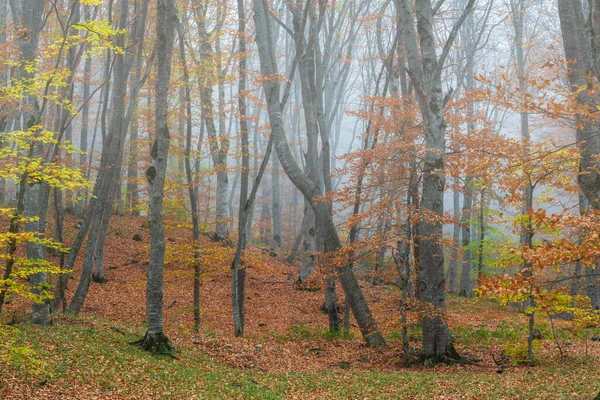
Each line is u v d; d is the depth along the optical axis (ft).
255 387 37.24
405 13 50.24
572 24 40.86
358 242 49.96
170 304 69.87
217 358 47.16
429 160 48.08
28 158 32.78
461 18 47.80
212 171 62.69
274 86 61.77
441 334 47.50
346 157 54.65
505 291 23.08
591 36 37.58
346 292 57.52
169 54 45.24
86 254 56.85
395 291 83.30
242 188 59.00
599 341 52.90
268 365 47.32
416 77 49.39
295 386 39.11
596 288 64.18
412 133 55.52
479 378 39.34
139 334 48.91
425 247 47.67
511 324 63.31
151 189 44.50
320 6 72.95
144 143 85.81
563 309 42.01
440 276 47.26
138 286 73.56
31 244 43.91
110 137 60.34
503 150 30.53
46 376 31.37
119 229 91.97
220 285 81.10
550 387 34.12
